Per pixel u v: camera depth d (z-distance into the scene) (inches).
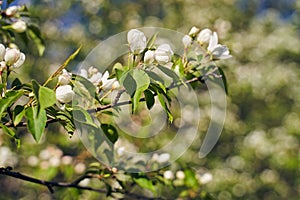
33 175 56.5
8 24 41.5
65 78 29.8
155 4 119.1
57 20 106.6
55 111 29.7
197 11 114.8
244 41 114.8
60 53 104.9
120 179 40.3
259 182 111.3
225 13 117.0
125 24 110.7
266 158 112.3
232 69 105.5
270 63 118.5
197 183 44.2
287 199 114.3
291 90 118.6
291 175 114.0
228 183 106.7
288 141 111.8
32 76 97.3
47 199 92.4
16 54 30.2
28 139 70.7
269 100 116.7
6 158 57.2
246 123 114.3
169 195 53.5
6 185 91.0
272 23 126.6
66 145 67.7
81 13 110.7
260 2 136.8
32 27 43.2
